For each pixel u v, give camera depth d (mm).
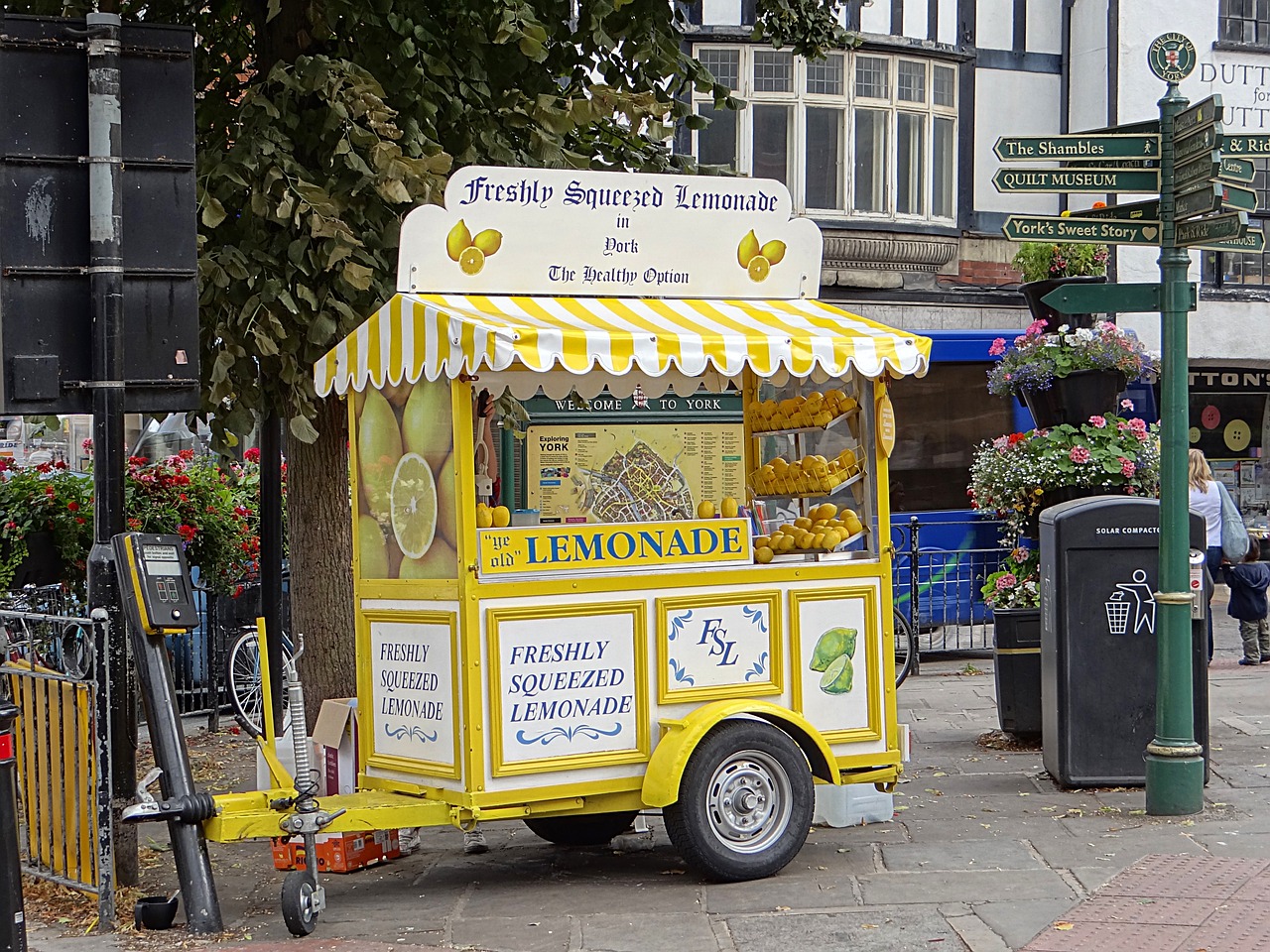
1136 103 18922
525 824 8062
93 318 6449
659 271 7277
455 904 6473
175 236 6680
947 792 8352
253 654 11555
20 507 10367
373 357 6852
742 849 6613
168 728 6223
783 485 7887
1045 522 8508
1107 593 8266
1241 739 9500
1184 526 7582
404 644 6824
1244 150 7371
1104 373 9852
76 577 10586
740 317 7141
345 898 6672
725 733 6621
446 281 6832
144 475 11312
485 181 6887
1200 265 19547
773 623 7004
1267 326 19844
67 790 6488
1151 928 5598
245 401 8453
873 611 7238
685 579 6820
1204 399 19922
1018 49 19312
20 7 9500
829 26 11758
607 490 13914
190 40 6707
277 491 10344
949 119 18984
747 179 7434
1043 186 7715
